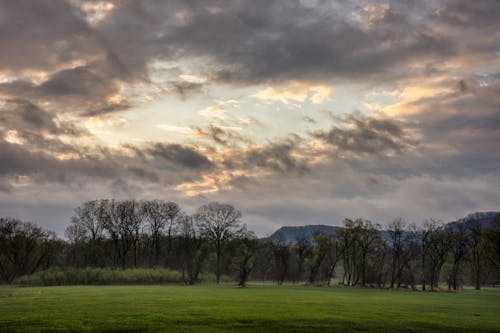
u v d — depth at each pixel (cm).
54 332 3253
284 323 3703
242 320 3828
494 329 3634
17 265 14212
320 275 16138
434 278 13625
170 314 4172
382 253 14025
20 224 14538
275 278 16812
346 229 13675
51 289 9188
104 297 6406
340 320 3919
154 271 13425
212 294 7381
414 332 3428
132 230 16362
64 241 16638
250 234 14988
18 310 4503
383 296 7925
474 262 14300
